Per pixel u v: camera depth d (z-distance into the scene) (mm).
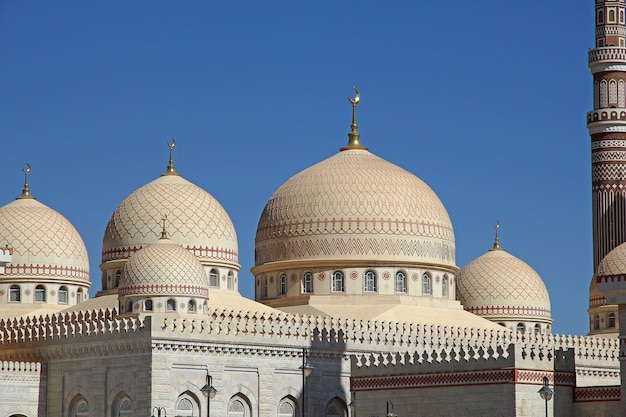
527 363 152750
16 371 176750
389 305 195375
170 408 168125
